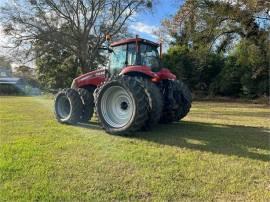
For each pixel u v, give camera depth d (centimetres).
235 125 862
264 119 1029
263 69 2241
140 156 509
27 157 493
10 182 395
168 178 416
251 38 2153
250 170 451
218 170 449
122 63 796
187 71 2758
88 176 419
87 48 2853
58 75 3234
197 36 2114
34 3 2745
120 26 2898
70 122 826
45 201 346
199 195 367
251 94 2445
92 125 812
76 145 576
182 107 832
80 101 830
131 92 663
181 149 560
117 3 2859
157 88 707
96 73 855
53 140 615
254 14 1938
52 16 2845
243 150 557
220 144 602
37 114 1039
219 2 1991
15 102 1733
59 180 404
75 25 2844
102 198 356
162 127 796
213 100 2441
